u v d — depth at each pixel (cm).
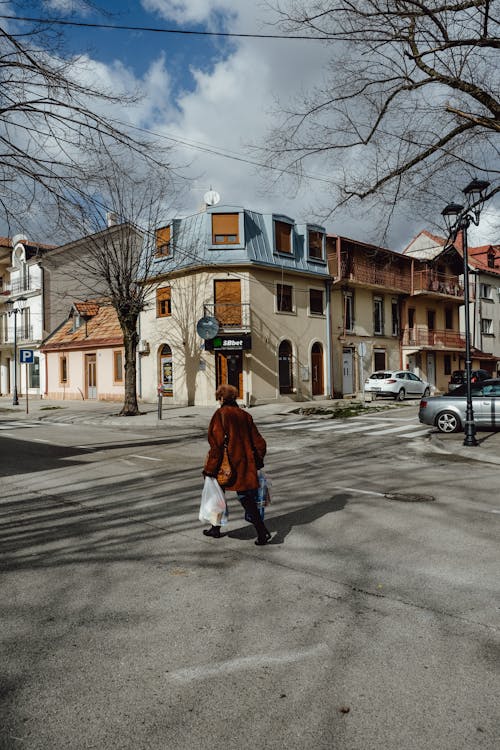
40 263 3472
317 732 250
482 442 1273
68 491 798
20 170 808
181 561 489
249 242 2461
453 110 1021
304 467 1018
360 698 276
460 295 3891
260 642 336
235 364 2467
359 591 417
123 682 292
